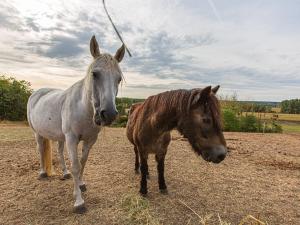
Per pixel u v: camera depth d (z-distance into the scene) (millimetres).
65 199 3865
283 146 9594
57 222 3230
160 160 4059
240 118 17203
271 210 3750
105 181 4621
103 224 3197
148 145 3803
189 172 5371
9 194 3984
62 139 4102
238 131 16578
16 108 18719
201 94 3053
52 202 3760
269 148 8977
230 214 3564
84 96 3424
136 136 3895
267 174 5566
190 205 3771
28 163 5688
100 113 3053
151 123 3627
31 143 7996
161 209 3596
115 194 4047
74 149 3604
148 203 3682
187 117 3209
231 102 19766
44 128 4160
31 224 3176
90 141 3842
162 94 3666
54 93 4340
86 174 4980
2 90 18234
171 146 8242
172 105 3412
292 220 3480
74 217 3352
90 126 3594
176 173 5254
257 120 17172
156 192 4180
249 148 8781
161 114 3514
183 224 3246
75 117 3520
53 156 6336
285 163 6676
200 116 3098
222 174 5363
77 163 3604
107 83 3094
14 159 5984
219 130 3078
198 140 3152
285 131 17891
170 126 3549
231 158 6984
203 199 4012
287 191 4539
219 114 3092
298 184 4941
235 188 4559
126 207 3570
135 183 4570
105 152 7008
